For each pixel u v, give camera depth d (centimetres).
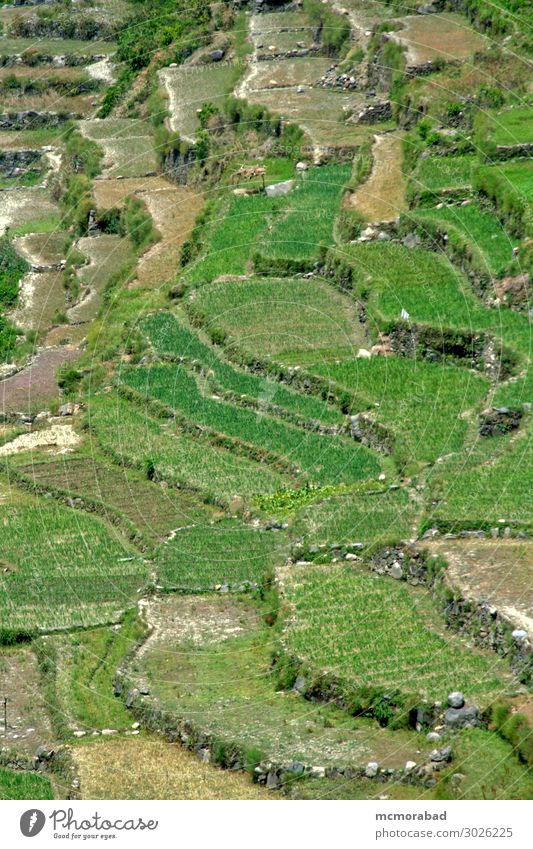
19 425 5425
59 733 3303
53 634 3762
